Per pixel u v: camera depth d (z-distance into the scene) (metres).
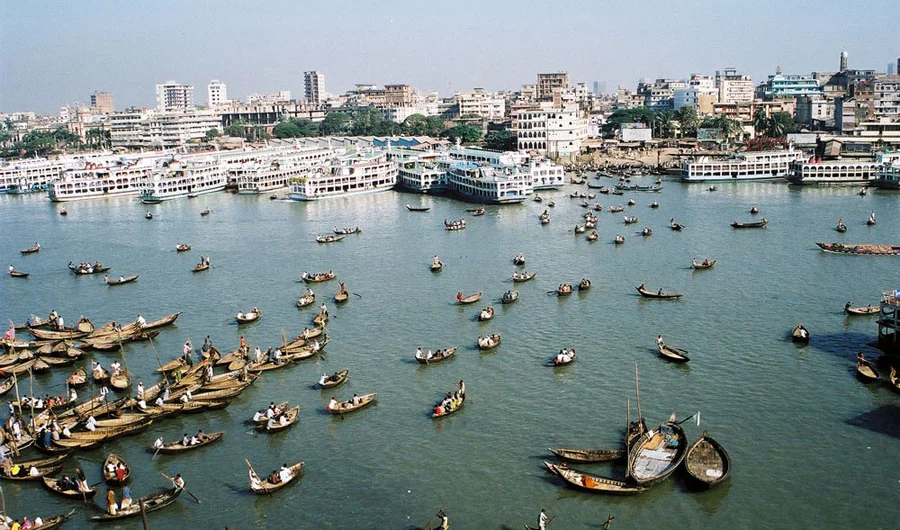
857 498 86.44
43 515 89.75
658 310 149.62
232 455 100.62
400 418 108.31
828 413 105.06
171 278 189.00
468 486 91.19
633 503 86.81
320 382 118.88
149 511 88.94
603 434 101.25
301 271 190.25
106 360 135.75
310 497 90.38
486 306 156.38
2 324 160.00
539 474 93.00
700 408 107.62
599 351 129.62
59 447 102.44
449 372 123.31
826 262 179.88
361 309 157.12
